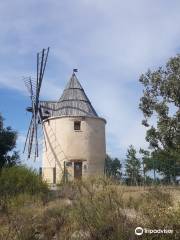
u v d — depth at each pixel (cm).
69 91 4575
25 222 1072
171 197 1486
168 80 2323
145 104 2370
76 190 1366
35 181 2234
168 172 2756
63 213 1184
